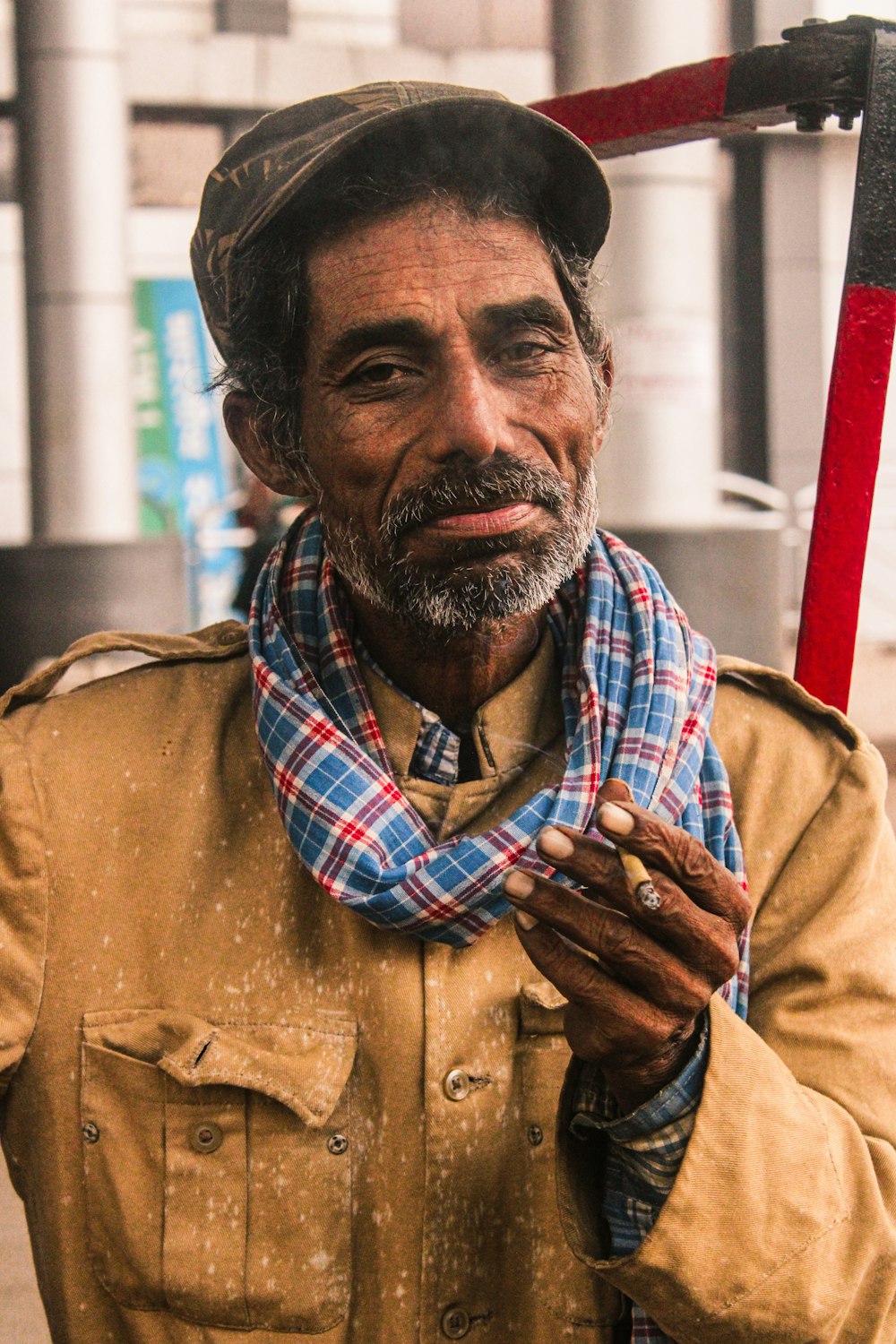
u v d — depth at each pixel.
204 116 10.80
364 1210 1.11
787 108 1.31
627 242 5.57
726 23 8.95
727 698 1.25
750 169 10.91
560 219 1.15
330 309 1.09
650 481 5.81
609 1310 1.12
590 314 1.19
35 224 9.01
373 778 1.13
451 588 1.09
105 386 9.13
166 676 1.26
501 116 1.07
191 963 1.14
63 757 1.19
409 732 1.20
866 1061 1.10
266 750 1.15
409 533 1.09
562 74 5.50
